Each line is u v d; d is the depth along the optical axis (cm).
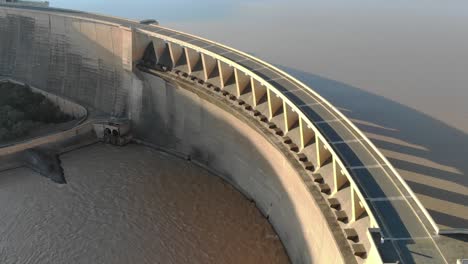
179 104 6975
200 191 6075
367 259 3180
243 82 6244
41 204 5812
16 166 6869
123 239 5106
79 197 5947
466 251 2892
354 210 3759
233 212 5584
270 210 5394
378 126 5409
